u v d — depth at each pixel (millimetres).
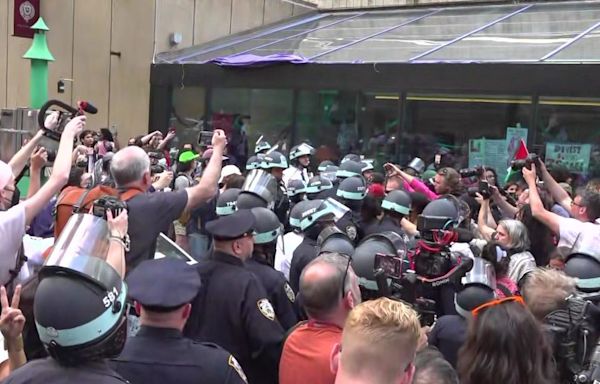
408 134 13633
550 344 2912
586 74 11281
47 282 2158
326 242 4562
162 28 17906
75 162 7582
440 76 12961
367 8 19141
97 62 18594
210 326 3658
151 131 17625
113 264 2742
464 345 2811
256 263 4277
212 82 16453
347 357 2230
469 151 12852
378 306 2295
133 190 4281
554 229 5137
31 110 11906
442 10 17234
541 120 11922
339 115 14711
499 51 13031
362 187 6355
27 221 3688
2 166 4020
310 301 3195
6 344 2713
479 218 6957
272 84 15469
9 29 20344
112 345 2211
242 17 19781
